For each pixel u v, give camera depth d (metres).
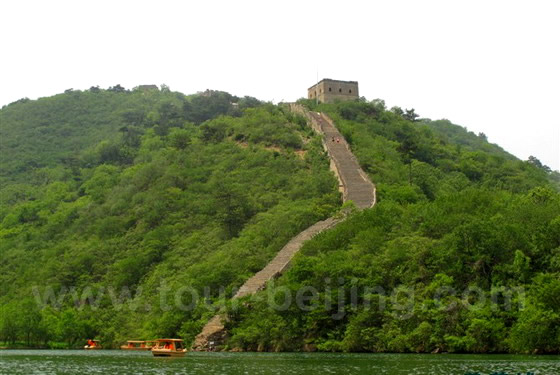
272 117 168.38
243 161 145.50
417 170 142.00
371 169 134.38
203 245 112.69
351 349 71.50
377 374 50.34
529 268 69.75
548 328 62.59
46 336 101.25
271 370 54.84
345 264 76.50
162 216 129.62
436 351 67.06
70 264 120.19
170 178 143.62
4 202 192.12
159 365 62.94
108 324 100.75
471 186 144.00
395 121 188.38
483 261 71.69
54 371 58.53
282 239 102.75
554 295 63.09
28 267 127.69
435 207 89.06
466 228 73.81
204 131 169.88
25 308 104.19
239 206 120.81
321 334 75.38
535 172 170.50
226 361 64.50
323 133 153.50
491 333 65.62
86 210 148.62
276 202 123.81
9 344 103.19
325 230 95.50
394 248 77.94
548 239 71.69
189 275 97.31
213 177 140.12
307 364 58.97
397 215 93.50
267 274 89.69
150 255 114.06
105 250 122.69
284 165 139.50
